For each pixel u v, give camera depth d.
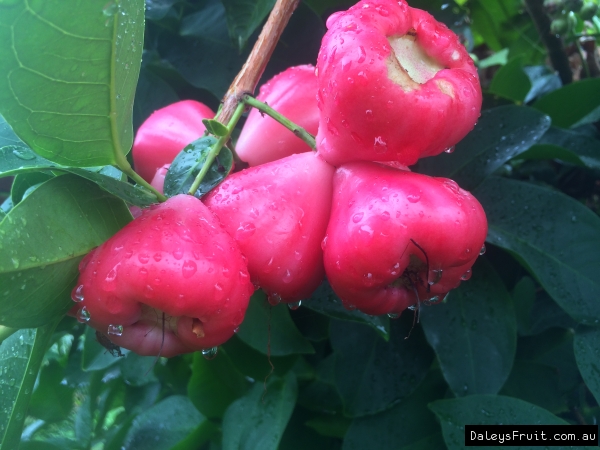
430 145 0.15
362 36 0.14
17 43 0.12
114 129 0.15
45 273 0.14
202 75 0.26
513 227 0.23
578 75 0.35
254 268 0.16
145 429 0.28
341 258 0.15
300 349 0.24
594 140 0.28
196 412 0.28
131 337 0.15
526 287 0.27
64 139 0.14
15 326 0.14
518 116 0.24
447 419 0.22
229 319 0.14
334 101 0.15
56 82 0.13
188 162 0.17
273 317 0.24
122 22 0.13
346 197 0.16
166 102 0.26
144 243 0.13
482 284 0.24
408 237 0.14
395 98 0.14
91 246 0.15
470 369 0.22
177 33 0.27
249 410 0.25
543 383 0.26
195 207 0.15
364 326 0.25
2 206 0.21
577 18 0.36
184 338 0.15
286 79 0.20
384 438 0.23
